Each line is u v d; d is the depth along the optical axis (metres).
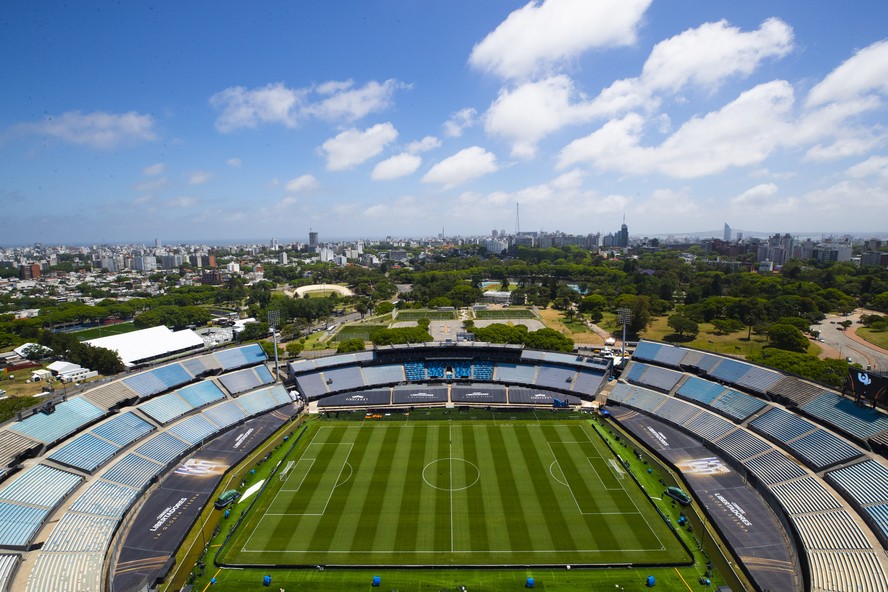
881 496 68.94
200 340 193.75
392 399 124.81
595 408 120.62
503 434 106.12
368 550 68.12
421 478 87.38
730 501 77.50
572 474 88.38
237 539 70.44
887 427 79.94
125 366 164.50
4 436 80.56
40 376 152.38
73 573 61.06
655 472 88.94
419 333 176.88
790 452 85.81
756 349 169.38
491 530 72.44
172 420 104.56
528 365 139.12
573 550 67.81
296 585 61.50
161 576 61.66
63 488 76.44
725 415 102.38
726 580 61.72
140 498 81.25
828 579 58.19
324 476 88.31
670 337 197.75
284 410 119.19
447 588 61.16
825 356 164.38
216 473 87.88
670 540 69.75
